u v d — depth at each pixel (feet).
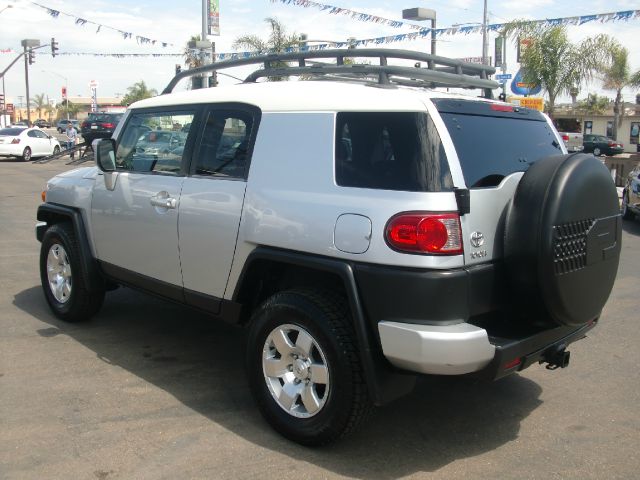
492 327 11.51
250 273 12.87
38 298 21.16
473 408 13.92
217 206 13.37
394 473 11.13
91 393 13.97
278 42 70.33
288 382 12.12
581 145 117.08
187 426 12.59
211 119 14.14
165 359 16.16
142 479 10.69
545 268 10.87
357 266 10.96
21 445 11.66
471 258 10.81
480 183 11.31
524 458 11.78
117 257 16.47
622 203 45.34
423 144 10.76
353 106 11.64
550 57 59.31
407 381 11.36
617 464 11.61
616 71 70.38
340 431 11.34
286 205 12.03
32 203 44.34
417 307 10.44
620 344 18.20
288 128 12.48
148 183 15.23
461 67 14.52
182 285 14.52
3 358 15.83
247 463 11.29
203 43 56.44
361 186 11.18
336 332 11.18
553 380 15.57
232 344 17.40
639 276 26.78
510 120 12.84
